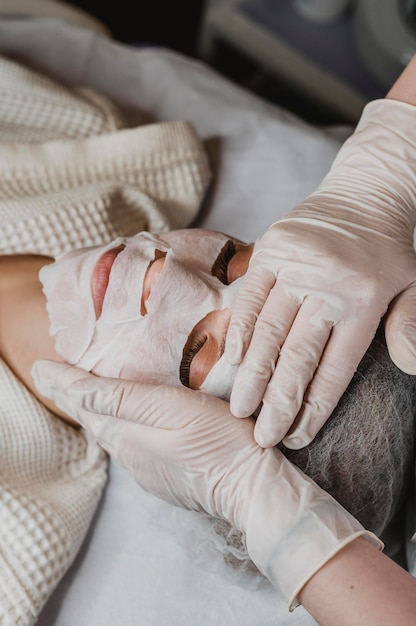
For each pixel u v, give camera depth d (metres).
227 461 0.92
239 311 0.97
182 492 0.95
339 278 0.94
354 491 0.96
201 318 1.02
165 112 1.69
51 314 1.08
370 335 0.93
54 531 1.09
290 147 1.59
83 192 1.30
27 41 1.75
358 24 2.10
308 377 0.92
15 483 1.13
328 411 0.92
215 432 0.93
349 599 0.78
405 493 1.11
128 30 2.44
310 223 1.02
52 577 1.08
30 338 1.16
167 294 1.03
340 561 0.81
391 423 0.95
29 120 1.50
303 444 0.92
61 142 1.40
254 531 0.86
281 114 1.71
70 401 1.01
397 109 1.09
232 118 1.64
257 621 1.12
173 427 0.94
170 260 1.04
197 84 1.71
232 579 1.11
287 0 2.19
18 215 1.25
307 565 0.81
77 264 1.07
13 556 1.05
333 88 2.14
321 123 2.39
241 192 1.56
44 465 1.18
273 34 2.15
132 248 1.08
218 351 1.01
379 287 0.93
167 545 1.18
